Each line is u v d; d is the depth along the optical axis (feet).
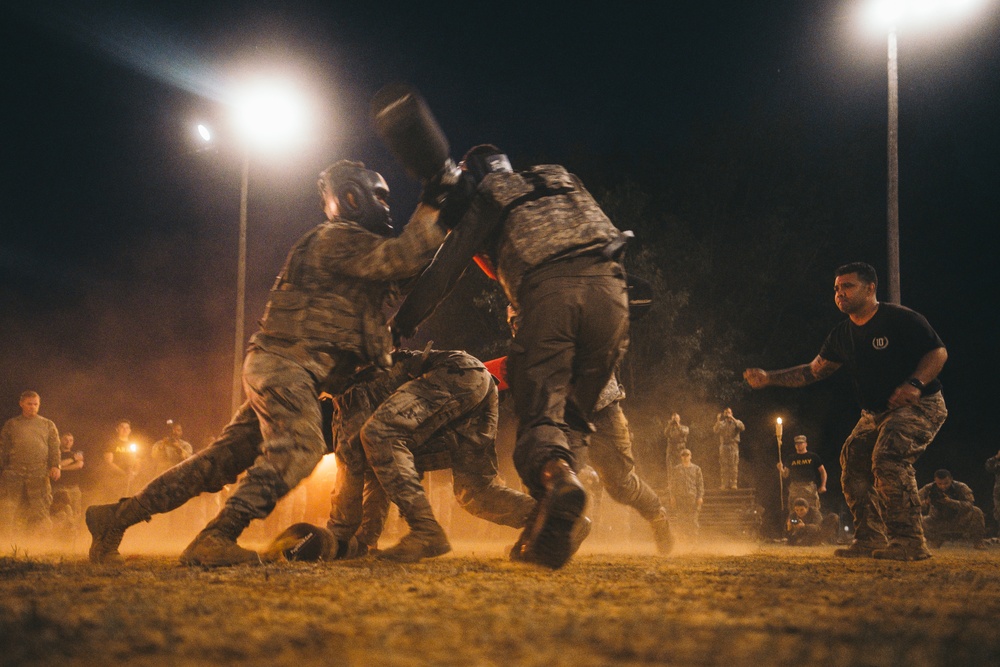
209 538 16.02
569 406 15.48
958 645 7.30
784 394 104.22
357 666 6.33
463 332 95.25
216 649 6.98
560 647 7.09
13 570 14.76
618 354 15.97
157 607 9.27
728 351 96.17
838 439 106.63
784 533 63.87
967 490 50.26
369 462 18.84
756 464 102.37
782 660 6.57
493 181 16.56
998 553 33.76
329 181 18.19
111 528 18.24
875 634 7.71
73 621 8.22
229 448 18.53
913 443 22.38
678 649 6.95
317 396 17.07
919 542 22.25
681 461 60.44
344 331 17.03
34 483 40.63
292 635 7.49
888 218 52.65
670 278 98.12
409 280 17.79
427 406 19.04
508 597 10.55
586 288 15.43
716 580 13.34
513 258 16.01
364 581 12.59
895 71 52.85
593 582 12.77
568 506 12.85
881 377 23.17
